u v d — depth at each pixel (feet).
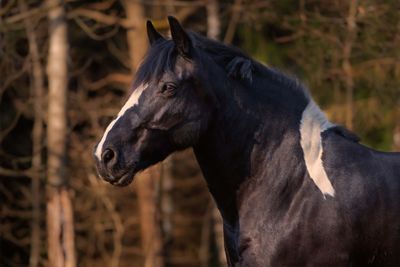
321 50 47.47
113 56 67.87
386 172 20.58
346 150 20.51
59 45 46.26
